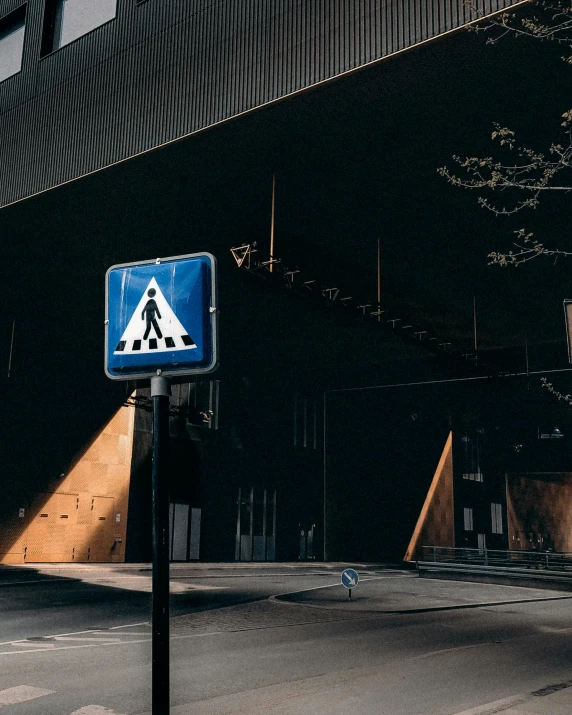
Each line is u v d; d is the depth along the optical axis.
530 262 23.56
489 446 50.22
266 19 14.79
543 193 18.75
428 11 12.47
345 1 13.66
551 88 13.71
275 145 16.20
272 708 6.89
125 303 3.39
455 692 7.79
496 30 11.84
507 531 50.97
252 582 22.88
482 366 33.56
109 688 7.80
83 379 28.19
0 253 22.34
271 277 22.38
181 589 19.81
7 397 25.41
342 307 26.06
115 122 16.95
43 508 26.20
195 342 3.20
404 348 33.34
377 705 7.08
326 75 13.67
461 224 21.02
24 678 8.29
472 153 16.70
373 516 40.09
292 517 36.84
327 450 39.28
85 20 18.28
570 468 48.44
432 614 16.27
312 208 20.06
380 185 18.59
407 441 42.72
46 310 26.14
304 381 38.72
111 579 21.64
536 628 14.57
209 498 32.88
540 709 6.52
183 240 21.86
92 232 21.11
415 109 14.73
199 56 15.73
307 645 11.20
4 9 20.64
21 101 19.27
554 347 33.47
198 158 16.67
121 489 29.11
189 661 9.63
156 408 3.19
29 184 18.53
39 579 20.70
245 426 35.25
